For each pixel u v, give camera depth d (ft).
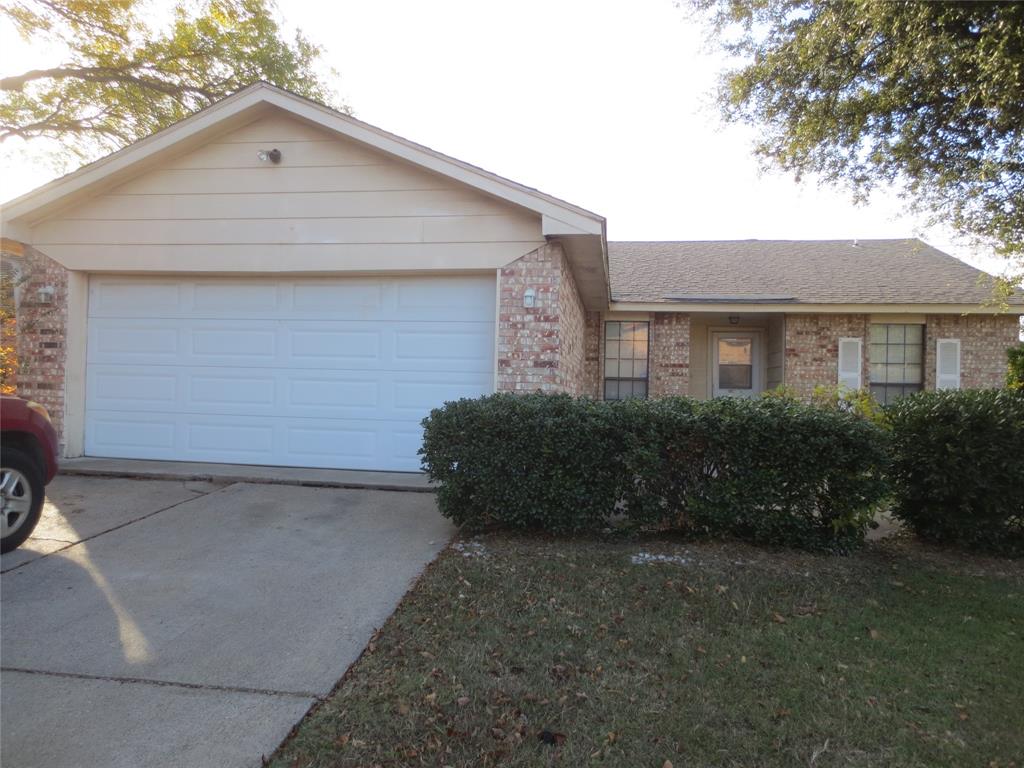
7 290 28.17
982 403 19.76
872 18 22.93
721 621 13.87
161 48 48.75
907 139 25.85
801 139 28.14
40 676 11.37
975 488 19.49
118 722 10.03
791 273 49.62
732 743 9.58
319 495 23.91
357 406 27.86
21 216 28.02
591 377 46.39
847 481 18.38
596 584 15.71
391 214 26.91
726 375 49.39
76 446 28.96
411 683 11.10
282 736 9.70
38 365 28.81
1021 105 22.03
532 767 9.00
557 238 25.91
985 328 43.83
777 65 27.61
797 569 17.30
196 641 12.72
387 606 14.43
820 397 22.16
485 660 11.95
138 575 16.08
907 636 13.47
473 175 25.39
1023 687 11.46
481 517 19.43
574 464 18.84
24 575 15.92
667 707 10.52
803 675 11.66
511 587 15.43
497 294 26.37
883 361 44.83
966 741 9.78
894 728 10.06
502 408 19.15
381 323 27.76
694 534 19.26
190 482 25.55
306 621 13.66
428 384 27.45
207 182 27.86
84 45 46.06
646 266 52.85
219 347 28.60
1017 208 26.27
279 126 27.45
